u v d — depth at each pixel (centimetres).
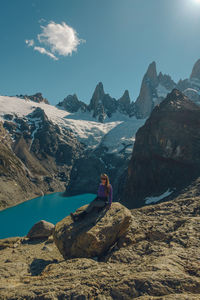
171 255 438
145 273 337
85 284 342
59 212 5450
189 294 265
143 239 673
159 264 379
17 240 1472
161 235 654
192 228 606
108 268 455
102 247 621
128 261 505
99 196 704
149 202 3400
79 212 761
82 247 630
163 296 265
